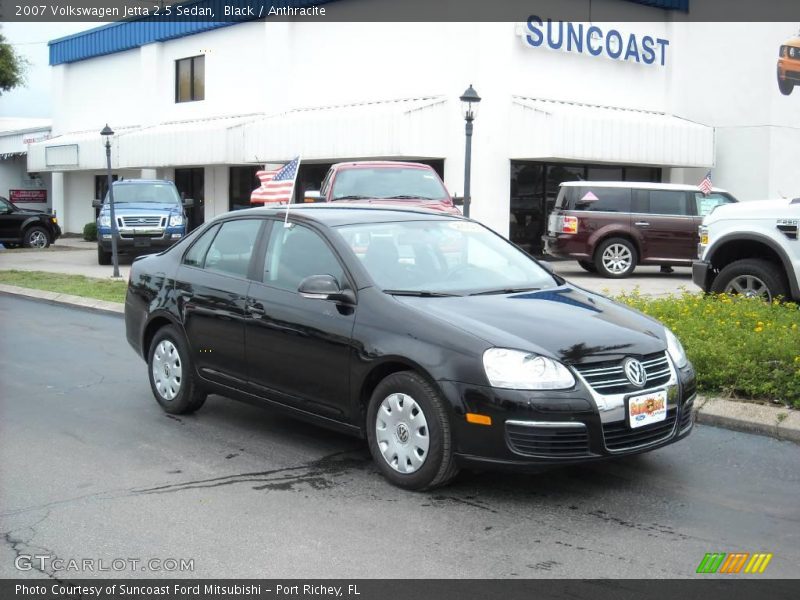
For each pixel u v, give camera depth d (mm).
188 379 6855
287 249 6246
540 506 5055
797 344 7230
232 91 27906
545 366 4891
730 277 10742
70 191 36375
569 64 22422
